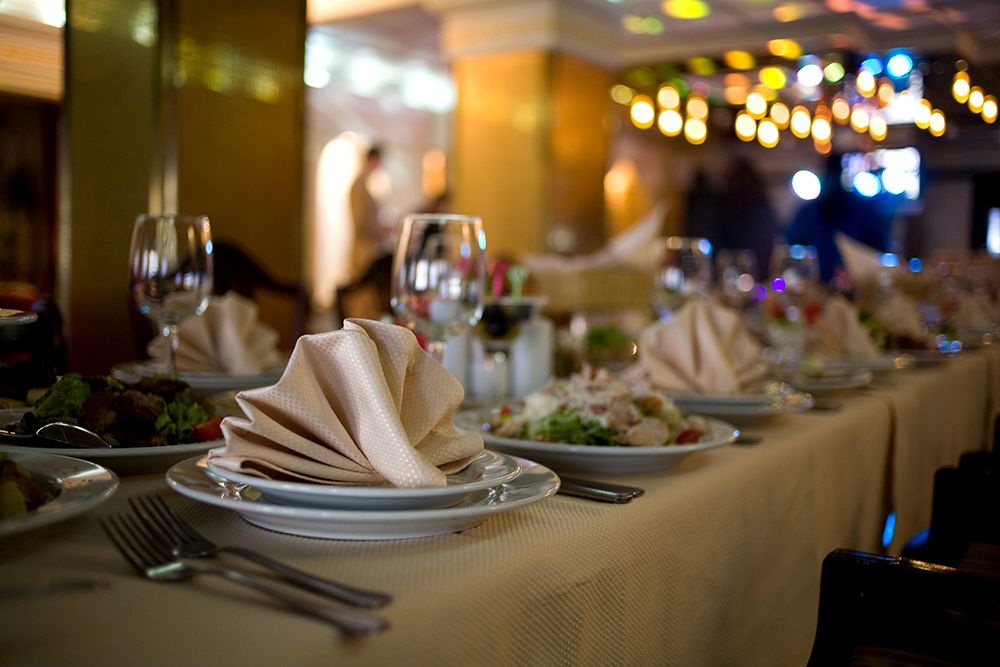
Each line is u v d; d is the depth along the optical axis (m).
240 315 1.44
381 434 0.68
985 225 12.91
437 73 10.38
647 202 13.74
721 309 1.54
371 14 7.86
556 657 0.65
